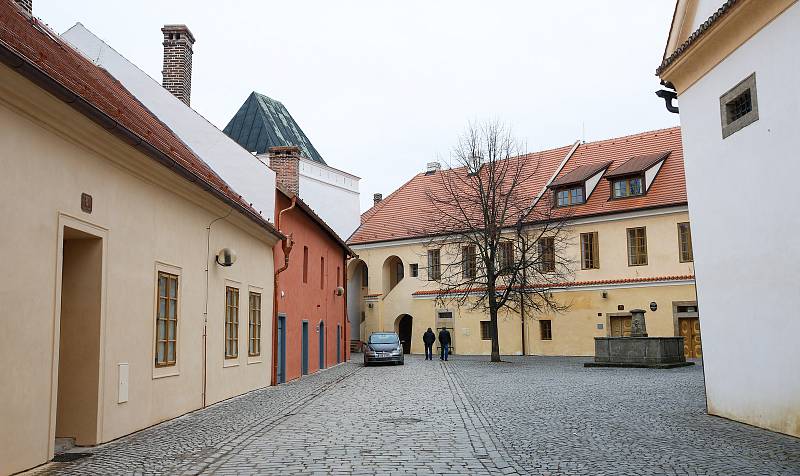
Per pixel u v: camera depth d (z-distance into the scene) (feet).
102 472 26.55
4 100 25.94
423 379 76.07
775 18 33.91
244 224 60.08
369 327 157.38
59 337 30.81
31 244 27.78
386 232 158.92
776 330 34.35
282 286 76.13
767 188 34.86
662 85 46.39
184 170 41.98
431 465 27.86
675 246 114.01
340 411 46.85
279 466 27.73
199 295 49.26
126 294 36.99
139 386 38.42
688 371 81.92
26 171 27.55
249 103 181.27
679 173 119.24
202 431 37.78
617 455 29.66
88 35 69.31
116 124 32.60
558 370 88.07
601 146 139.64
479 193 123.44
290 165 102.83
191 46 80.07
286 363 77.10
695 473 25.79
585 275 124.47
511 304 132.98
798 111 32.32
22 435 26.73
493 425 39.50
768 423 35.32
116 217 35.86
